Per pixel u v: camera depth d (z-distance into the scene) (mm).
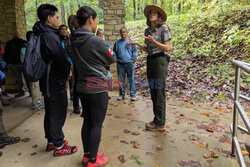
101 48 1739
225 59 5453
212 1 6559
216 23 6793
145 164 2070
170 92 5016
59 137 2213
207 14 7387
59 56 1945
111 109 4047
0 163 2129
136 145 2451
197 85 5012
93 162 1956
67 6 12672
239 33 5723
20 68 4820
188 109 3926
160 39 2658
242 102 4074
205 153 2275
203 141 2576
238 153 1821
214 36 6477
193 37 7023
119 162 2104
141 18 15523
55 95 2092
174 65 6156
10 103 4605
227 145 2465
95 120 1919
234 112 2072
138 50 7742
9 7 5773
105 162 2043
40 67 1962
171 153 2287
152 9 2617
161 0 15734
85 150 2002
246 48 5254
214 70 5277
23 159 2205
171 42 7469
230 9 6941
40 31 2004
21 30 6195
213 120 3336
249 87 4336
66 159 2191
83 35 1738
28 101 4770
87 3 12078
